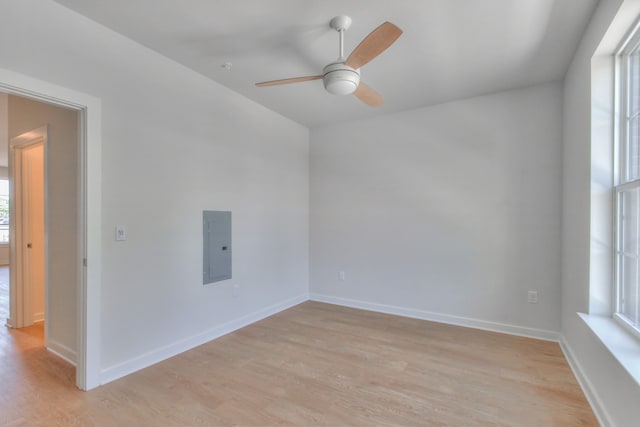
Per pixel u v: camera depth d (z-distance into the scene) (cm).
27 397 217
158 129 273
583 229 244
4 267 780
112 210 241
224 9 214
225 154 337
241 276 358
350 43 256
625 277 212
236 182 351
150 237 267
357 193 436
